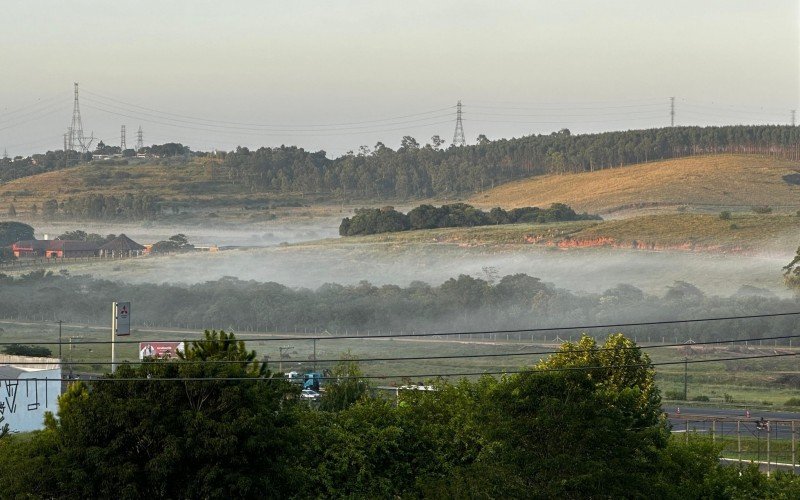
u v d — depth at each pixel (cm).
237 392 5703
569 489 5612
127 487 5459
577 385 6069
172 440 5503
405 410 7319
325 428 6794
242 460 5612
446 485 6019
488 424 5981
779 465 9381
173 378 5622
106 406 5603
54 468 5544
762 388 14888
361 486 6556
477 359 17425
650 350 18225
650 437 6481
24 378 9294
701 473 6544
